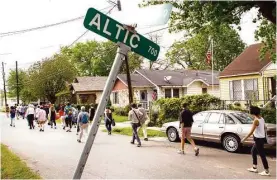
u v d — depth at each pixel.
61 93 45.50
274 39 12.12
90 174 8.34
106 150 12.40
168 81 34.53
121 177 8.00
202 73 39.81
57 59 49.75
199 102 18.66
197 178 7.86
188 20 10.20
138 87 34.16
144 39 2.87
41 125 21.41
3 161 9.69
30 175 7.87
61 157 10.95
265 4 7.16
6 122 31.16
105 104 2.52
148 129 19.33
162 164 9.59
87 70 66.50
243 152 11.70
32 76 48.91
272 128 10.84
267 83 21.33
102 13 2.65
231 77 24.02
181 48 52.34
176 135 14.58
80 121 15.17
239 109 18.36
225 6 7.46
